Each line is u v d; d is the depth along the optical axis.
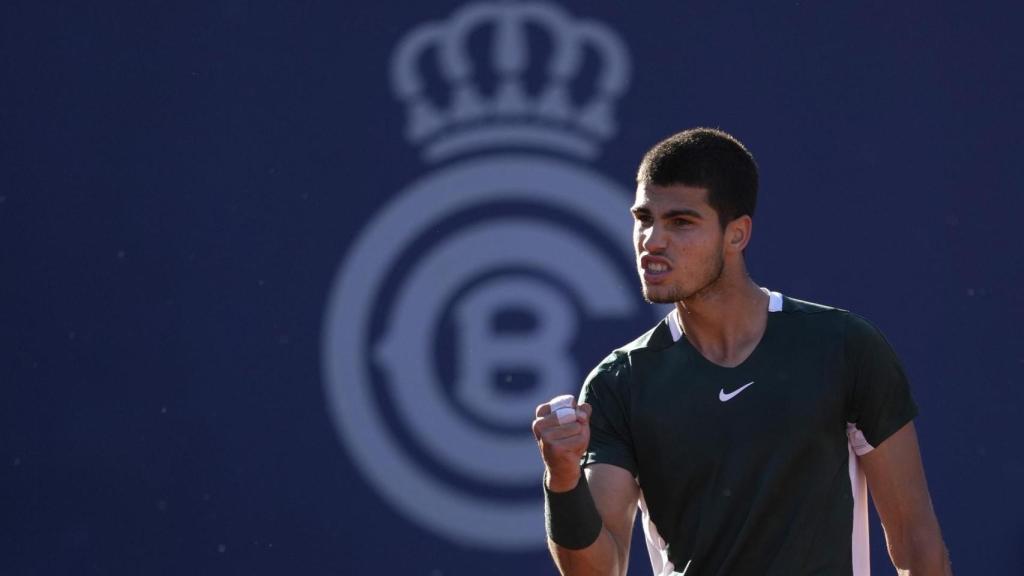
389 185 24.31
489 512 23.89
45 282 24.11
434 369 24.11
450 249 24.28
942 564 8.97
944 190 23.95
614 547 8.72
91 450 23.84
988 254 23.84
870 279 23.80
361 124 24.41
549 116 24.45
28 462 23.80
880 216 23.91
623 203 24.30
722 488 8.85
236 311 24.08
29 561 23.61
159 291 24.11
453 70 24.53
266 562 23.69
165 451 23.84
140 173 24.30
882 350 8.95
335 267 24.17
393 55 24.53
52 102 24.39
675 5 24.45
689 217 8.84
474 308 24.20
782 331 9.06
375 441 23.97
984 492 23.42
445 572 23.75
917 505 8.98
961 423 23.56
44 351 23.98
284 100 24.39
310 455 23.91
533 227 24.33
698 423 8.95
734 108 24.19
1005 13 24.23
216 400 23.92
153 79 24.41
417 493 23.89
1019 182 23.94
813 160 24.03
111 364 23.98
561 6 24.56
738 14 24.34
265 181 24.28
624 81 24.41
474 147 24.42
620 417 9.22
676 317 9.30
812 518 8.82
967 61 24.16
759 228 23.89
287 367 24.02
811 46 24.25
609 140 24.38
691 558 8.95
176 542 23.69
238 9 24.52
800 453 8.83
